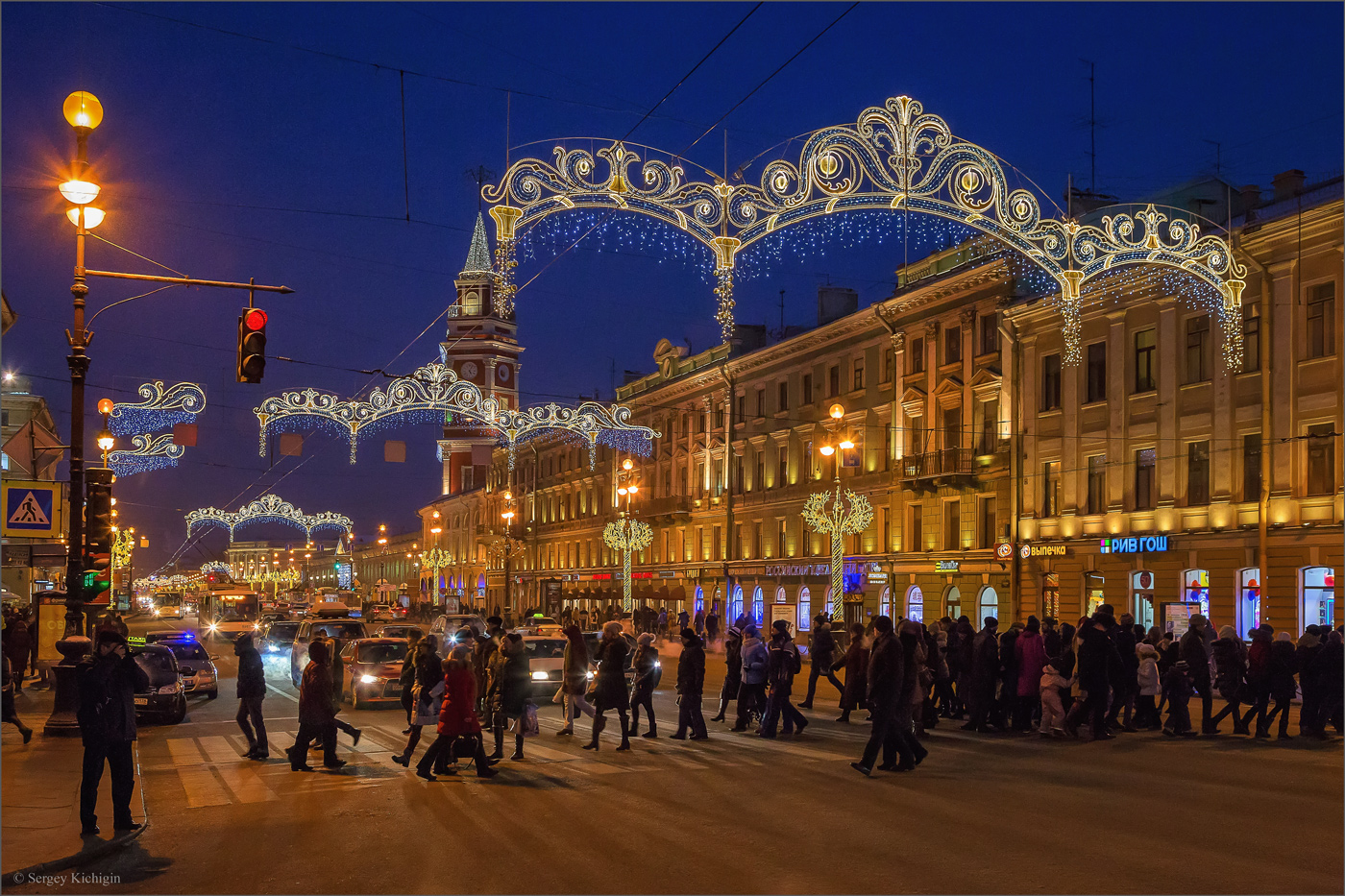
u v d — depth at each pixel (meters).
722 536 59.38
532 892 7.72
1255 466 31.09
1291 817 10.22
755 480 57.12
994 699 17.75
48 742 16.03
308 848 9.27
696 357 64.31
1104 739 16.44
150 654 20.11
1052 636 17.80
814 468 52.25
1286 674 16.33
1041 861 8.48
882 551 47.25
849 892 7.63
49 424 67.69
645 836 9.50
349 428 34.31
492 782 12.66
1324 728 16.38
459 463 107.50
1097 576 35.97
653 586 65.25
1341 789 11.83
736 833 9.63
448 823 10.20
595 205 13.97
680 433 64.38
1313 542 29.02
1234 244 31.12
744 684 17.94
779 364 55.12
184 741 17.12
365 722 19.66
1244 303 31.53
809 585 51.62
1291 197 30.91
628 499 56.78
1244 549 31.05
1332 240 28.95
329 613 57.34
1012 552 39.00
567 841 9.34
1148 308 34.78
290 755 13.73
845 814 10.45
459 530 106.88
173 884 8.16
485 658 17.48
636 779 12.77
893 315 46.53
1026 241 16.78
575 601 76.38
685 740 16.61
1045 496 38.62
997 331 41.16
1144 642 18.34
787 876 8.09
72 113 15.70
